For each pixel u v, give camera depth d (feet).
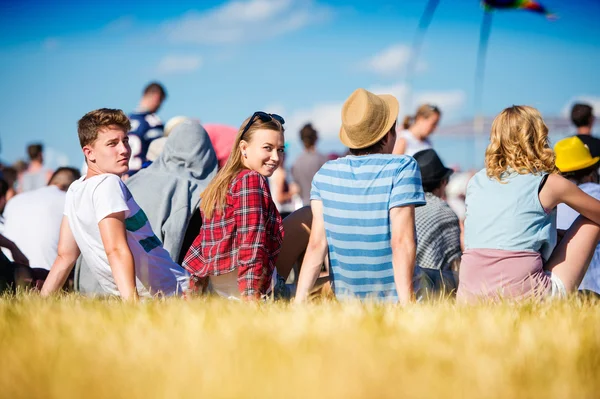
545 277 17.57
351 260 17.34
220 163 27.17
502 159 18.02
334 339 9.73
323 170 17.99
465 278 17.99
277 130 17.97
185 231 22.29
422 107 40.19
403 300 16.51
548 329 10.71
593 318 11.96
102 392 7.64
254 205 17.07
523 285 17.29
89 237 17.84
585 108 36.63
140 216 18.45
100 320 11.22
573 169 23.49
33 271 23.39
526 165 17.57
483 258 17.65
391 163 17.31
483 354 9.06
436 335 10.09
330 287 18.92
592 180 24.12
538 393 7.84
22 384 7.89
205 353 9.02
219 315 11.50
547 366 8.75
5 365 8.66
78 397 7.55
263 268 16.94
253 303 14.02
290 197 55.98
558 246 18.17
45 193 27.40
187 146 23.13
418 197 17.10
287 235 19.99
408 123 44.70
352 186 17.42
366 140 17.76
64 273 19.02
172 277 18.93
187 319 10.96
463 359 8.79
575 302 14.52
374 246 17.16
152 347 9.39
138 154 34.73
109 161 18.26
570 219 23.34
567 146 23.71
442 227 23.31
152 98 35.04
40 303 13.20
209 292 16.34
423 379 7.97
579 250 17.87
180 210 22.21
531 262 17.39
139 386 7.75
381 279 17.22
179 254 22.26
